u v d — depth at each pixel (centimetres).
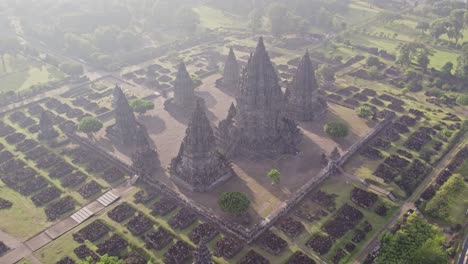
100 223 12019
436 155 15038
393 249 10094
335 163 14038
